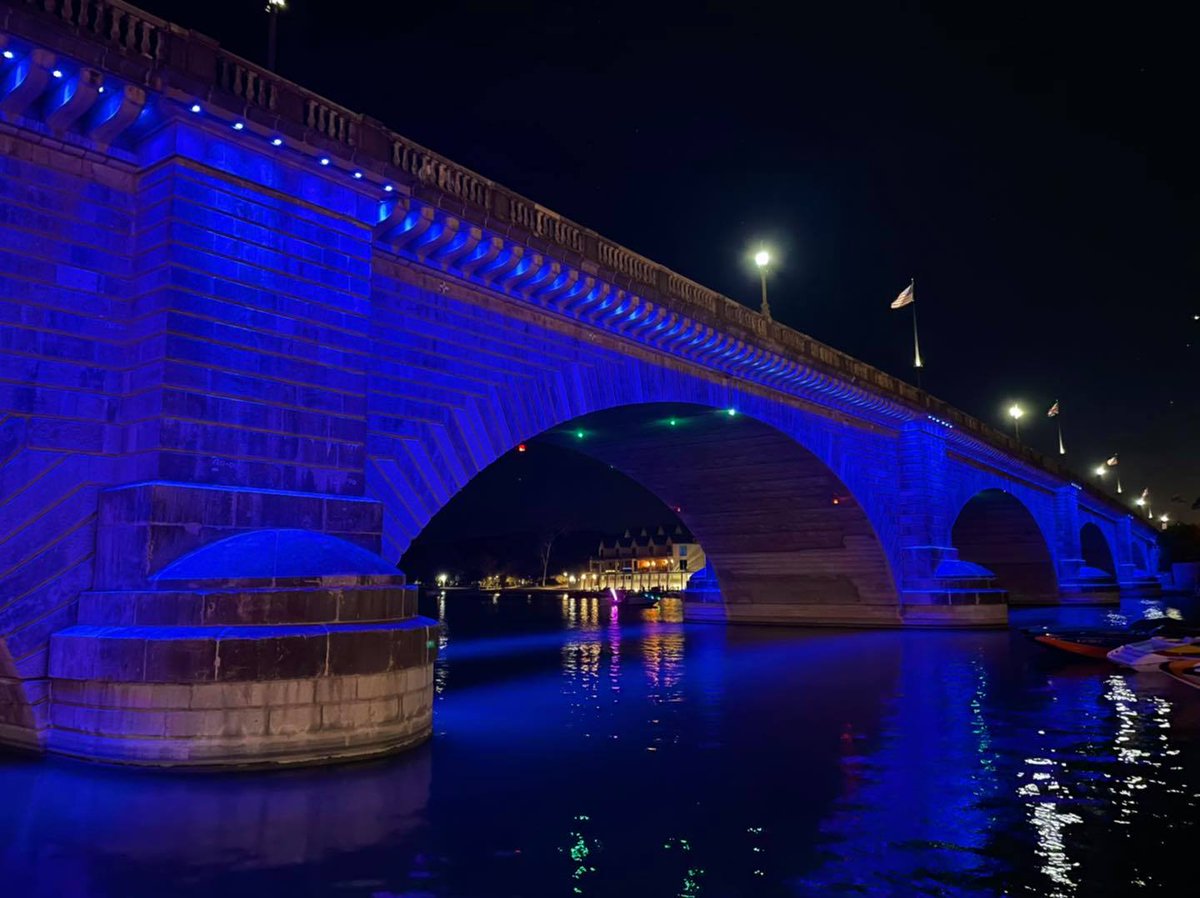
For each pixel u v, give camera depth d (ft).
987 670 95.30
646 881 31.27
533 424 76.28
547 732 59.82
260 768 43.32
